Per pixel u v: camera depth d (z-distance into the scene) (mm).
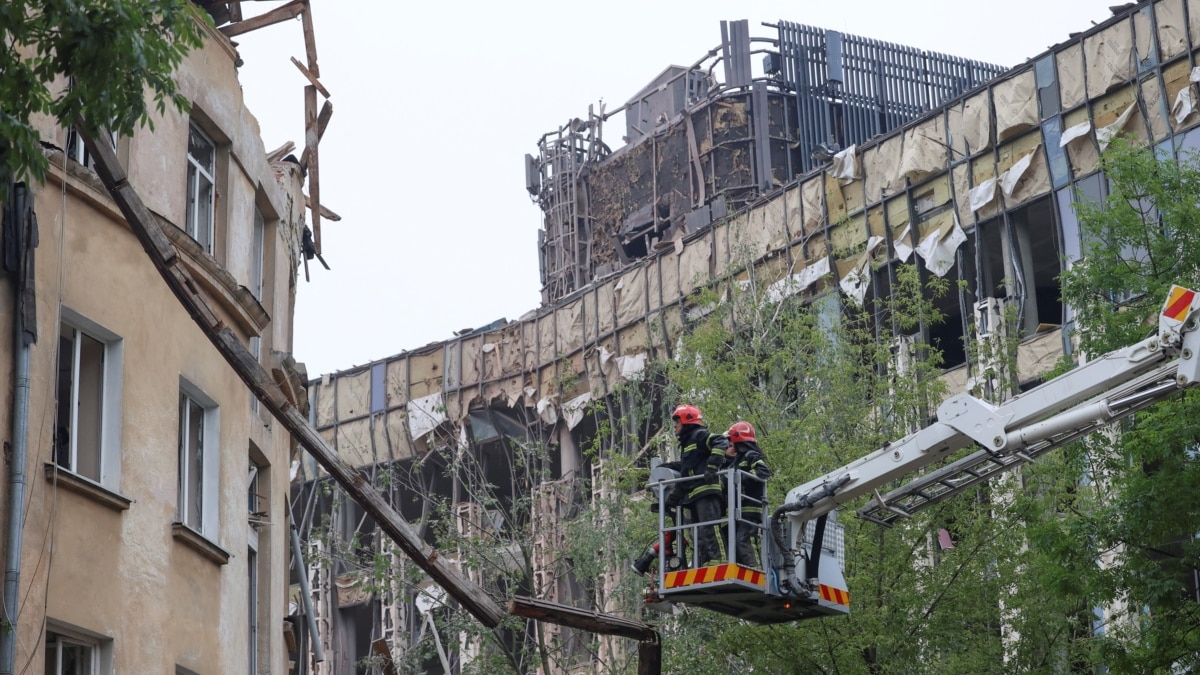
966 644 34406
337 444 82312
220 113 31000
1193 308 22875
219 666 27562
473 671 38281
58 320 23594
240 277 31703
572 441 74125
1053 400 23797
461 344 79125
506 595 39688
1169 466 28719
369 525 81188
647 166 84125
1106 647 29906
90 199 24891
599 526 40125
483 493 41531
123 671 24141
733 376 37312
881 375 39438
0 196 17391
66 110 17953
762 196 65688
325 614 75812
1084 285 31156
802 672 33938
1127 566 29578
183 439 27984
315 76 40375
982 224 58594
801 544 24359
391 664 32594
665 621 37500
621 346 71312
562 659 39250
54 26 17797
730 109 78625
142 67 17656
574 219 87000
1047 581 29906
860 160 62531
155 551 25484
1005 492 35062
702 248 68188
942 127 60125
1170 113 53281
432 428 78688
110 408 25062
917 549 35406
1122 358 23422
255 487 34344
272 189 35656
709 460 23469
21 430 21828
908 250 60219
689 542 23891
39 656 21984
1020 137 57719
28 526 22156
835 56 78625
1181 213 30734
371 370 82188
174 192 28359
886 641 33156
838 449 36062
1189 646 28828
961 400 24188
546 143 90562
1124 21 55031
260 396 21688
